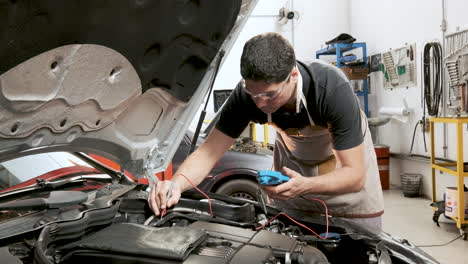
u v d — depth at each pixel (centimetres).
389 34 489
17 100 78
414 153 452
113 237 101
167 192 133
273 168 200
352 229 132
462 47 369
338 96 130
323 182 127
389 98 497
